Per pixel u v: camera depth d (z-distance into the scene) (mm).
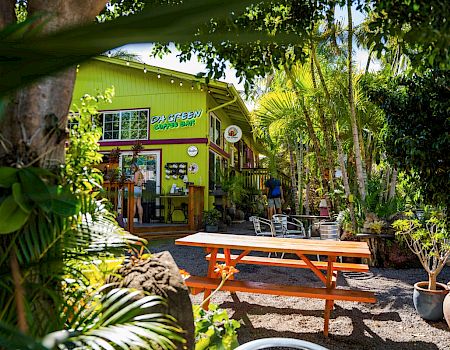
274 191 10750
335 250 3475
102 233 1625
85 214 1632
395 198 6684
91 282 1954
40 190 1222
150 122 10680
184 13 334
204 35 353
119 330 1194
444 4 1352
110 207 2361
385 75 6312
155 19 337
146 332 1207
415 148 3582
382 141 4375
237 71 3322
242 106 11242
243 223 12812
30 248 1259
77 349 1105
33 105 1460
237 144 16547
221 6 338
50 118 1494
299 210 11906
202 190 10039
